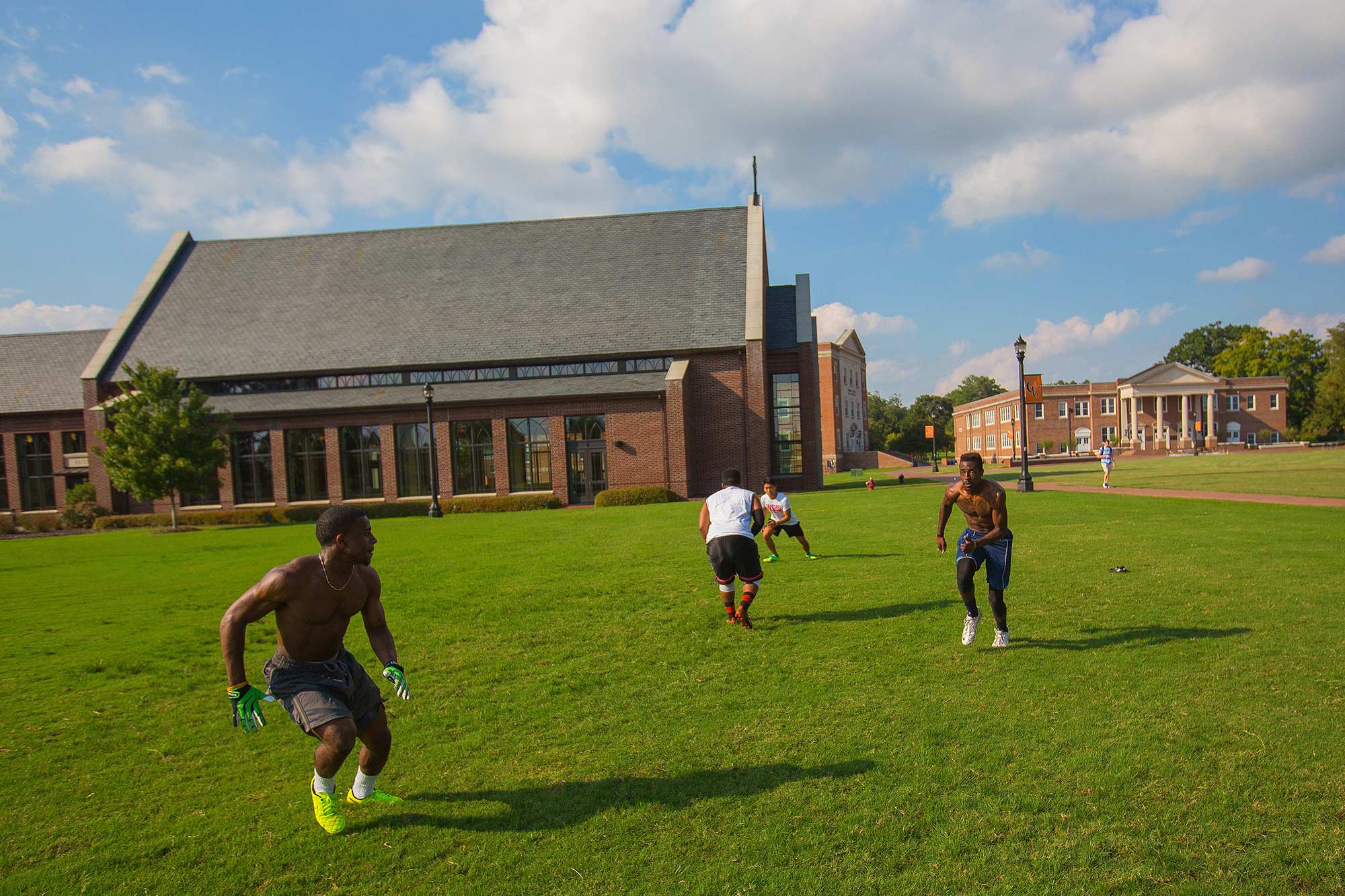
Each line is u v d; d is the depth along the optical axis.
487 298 39.41
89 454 36.59
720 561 8.26
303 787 4.75
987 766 4.41
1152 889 3.22
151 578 14.73
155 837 4.13
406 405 35.44
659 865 3.59
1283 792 3.94
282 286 41.28
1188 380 80.62
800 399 38.03
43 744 5.67
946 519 7.15
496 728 5.54
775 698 5.84
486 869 3.64
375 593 4.37
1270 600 8.09
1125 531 14.35
